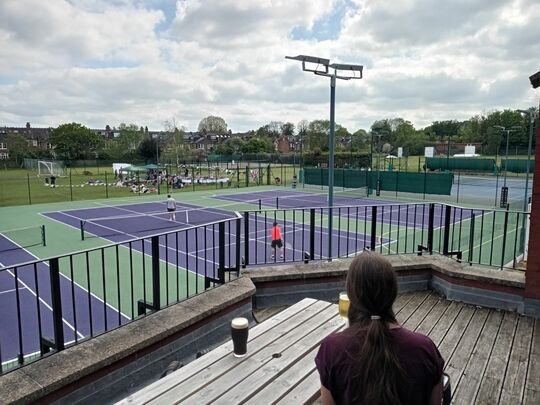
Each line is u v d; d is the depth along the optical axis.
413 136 82.62
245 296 4.77
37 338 8.20
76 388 3.16
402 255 6.44
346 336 1.49
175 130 81.75
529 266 5.02
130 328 3.83
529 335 4.59
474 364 3.99
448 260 6.11
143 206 29.50
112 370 3.41
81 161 80.81
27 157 84.25
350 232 18.66
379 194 35.44
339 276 5.70
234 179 53.88
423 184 33.41
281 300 5.55
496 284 5.30
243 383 2.43
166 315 4.11
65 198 34.94
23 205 30.09
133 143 94.25
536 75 4.70
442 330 4.73
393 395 1.35
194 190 40.62
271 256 14.52
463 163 50.84
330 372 1.47
